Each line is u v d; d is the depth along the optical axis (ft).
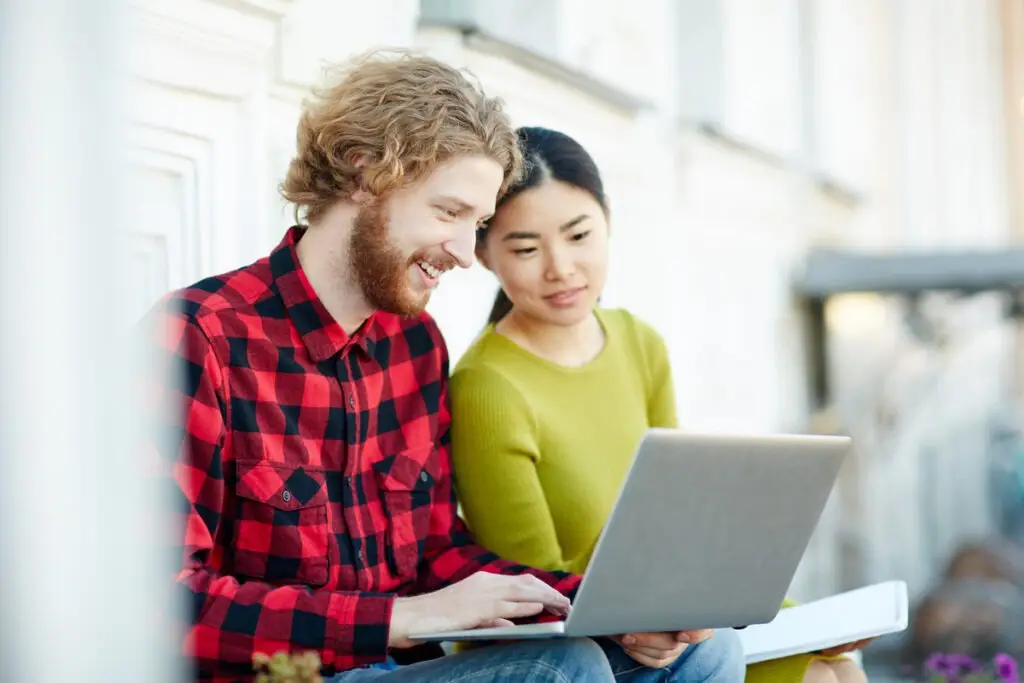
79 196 4.14
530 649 6.77
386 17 12.05
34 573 4.19
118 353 4.25
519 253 8.79
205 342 7.03
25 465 4.17
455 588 6.93
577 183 8.75
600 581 6.53
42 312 4.13
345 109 7.40
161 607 4.60
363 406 7.70
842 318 32.94
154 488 6.55
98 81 4.15
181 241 9.85
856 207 35.94
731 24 24.67
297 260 7.52
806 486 7.01
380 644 6.77
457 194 7.38
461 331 13.97
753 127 25.96
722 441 6.51
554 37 17.22
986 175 51.31
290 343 7.39
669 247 20.62
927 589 33.30
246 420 7.13
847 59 35.55
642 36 19.93
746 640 8.37
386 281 7.43
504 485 8.56
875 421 34.32
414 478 7.96
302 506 7.22
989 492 45.78
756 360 26.25
